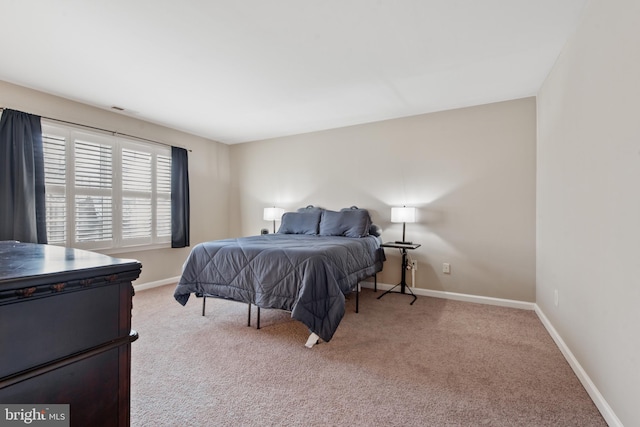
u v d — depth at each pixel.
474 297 3.40
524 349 2.21
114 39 2.12
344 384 1.77
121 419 0.71
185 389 1.72
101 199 3.49
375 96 3.16
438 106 3.45
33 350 0.56
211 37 2.11
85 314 0.64
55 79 2.75
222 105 3.42
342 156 4.25
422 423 1.45
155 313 2.99
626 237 1.32
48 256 0.83
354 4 1.78
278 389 1.72
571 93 2.04
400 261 3.83
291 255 2.37
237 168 5.20
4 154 2.74
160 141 4.16
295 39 2.13
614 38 1.44
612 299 1.44
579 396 1.66
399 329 2.60
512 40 2.14
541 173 2.88
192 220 4.61
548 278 2.60
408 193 3.78
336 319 2.22
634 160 1.26
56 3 1.74
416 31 2.04
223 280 2.61
